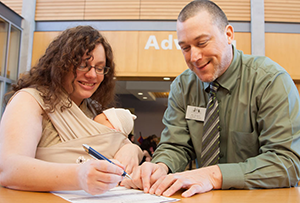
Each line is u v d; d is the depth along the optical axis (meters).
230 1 5.56
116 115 1.47
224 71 1.63
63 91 1.27
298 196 1.02
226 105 1.65
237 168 1.23
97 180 0.83
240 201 0.91
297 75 5.34
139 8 5.62
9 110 1.09
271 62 1.62
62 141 1.20
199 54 1.47
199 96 1.79
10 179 0.95
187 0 5.58
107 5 5.66
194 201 0.90
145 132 9.48
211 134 1.58
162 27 5.57
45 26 5.74
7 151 0.99
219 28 1.49
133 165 1.27
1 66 5.08
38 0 5.79
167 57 5.49
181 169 1.58
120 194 0.99
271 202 0.89
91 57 1.25
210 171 1.21
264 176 1.21
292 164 1.24
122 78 5.80
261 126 1.50
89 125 1.27
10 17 5.27
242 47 5.45
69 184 0.90
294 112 1.37
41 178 0.92
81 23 5.67
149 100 9.57
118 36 5.59
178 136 1.71
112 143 1.29
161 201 0.87
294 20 5.47
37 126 1.10
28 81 1.28
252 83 1.60
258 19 5.40
